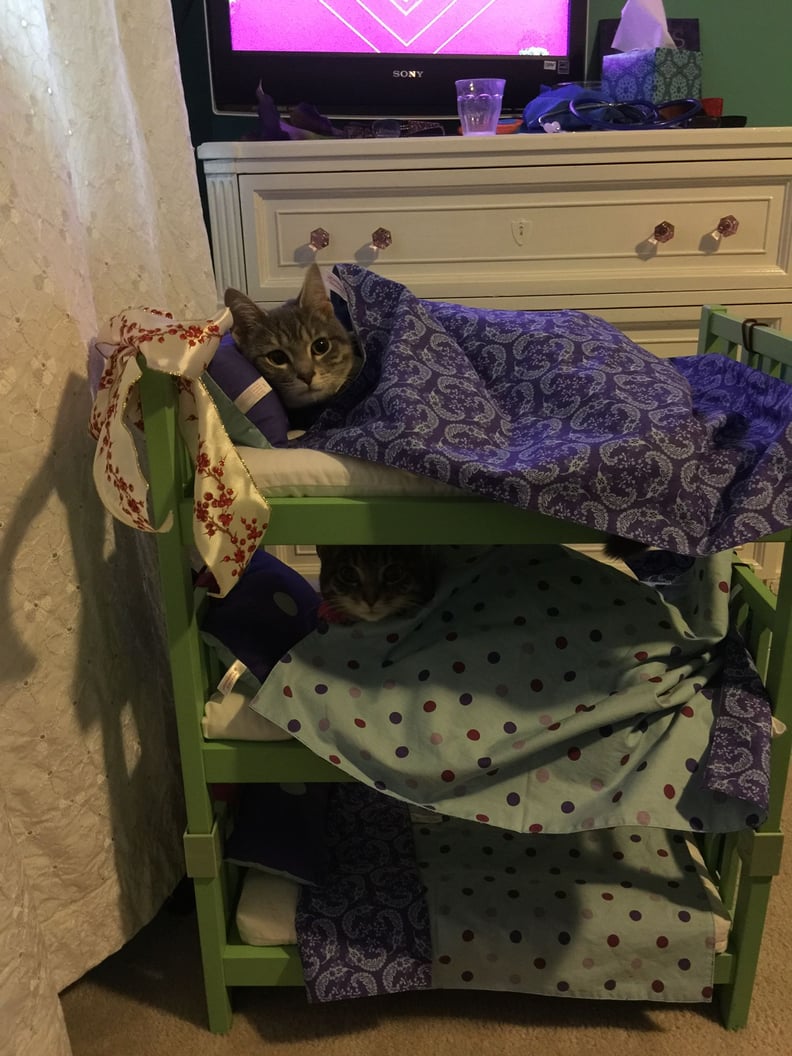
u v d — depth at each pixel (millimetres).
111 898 1050
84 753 986
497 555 1034
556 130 1702
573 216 1606
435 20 1832
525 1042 1011
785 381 1035
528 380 937
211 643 964
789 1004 1052
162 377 794
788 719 898
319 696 923
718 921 992
